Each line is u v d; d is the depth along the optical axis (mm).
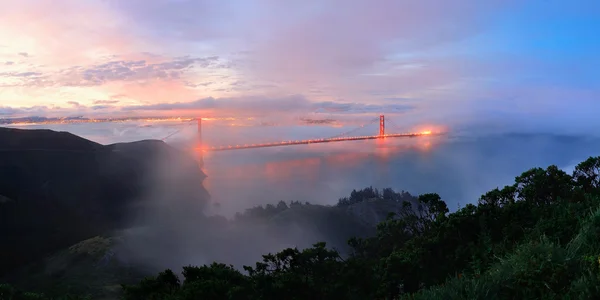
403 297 5164
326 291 6699
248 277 6859
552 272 4012
